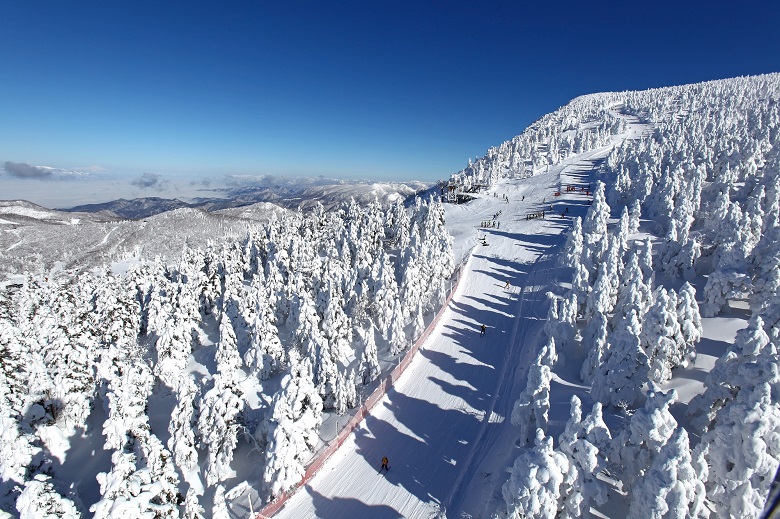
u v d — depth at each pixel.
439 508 25.97
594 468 19.44
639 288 37.44
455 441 32.00
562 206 89.81
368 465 30.38
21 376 40.75
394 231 87.50
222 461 31.55
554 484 18.91
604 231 63.16
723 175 65.25
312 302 52.78
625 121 176.38
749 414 17.41
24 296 64.75
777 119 104.81
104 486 21.91
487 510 22.84
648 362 27.91
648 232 62.88
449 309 53.19
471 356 43.16
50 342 47.34
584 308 43.78
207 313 66.06
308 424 31.22
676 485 16.97
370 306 55.34
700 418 23.52
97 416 42.78
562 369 36.47
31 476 30.06
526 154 143.25
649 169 78.56
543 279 57.59
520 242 73.94
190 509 23.80
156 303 58.53
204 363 53.06
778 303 26.30
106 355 42.12
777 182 56.19
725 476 18.20
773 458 16.97
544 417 26.30
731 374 22.31
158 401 46.56
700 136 100.56
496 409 34.72
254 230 97.88
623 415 27.61
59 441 38.81
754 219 47.03
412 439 32.62
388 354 47.09
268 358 47.28
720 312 36.88
